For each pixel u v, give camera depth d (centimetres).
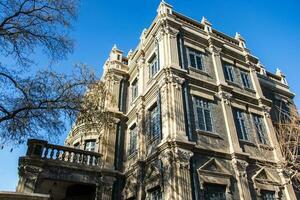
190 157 1357
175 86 1562
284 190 1625
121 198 1683
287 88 2572
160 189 1373
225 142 1571
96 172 1659
